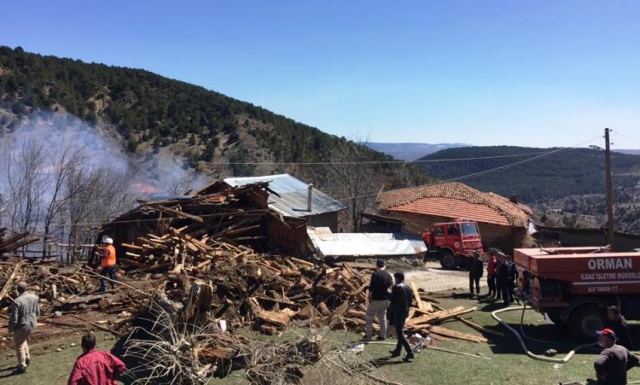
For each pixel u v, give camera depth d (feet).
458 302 54.54
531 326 43.62
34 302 33.01
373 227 116.06
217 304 42.09
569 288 38.73
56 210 97.30
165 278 50.98
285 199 91.30
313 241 79.71
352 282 51.11
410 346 33.91
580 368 32.09
